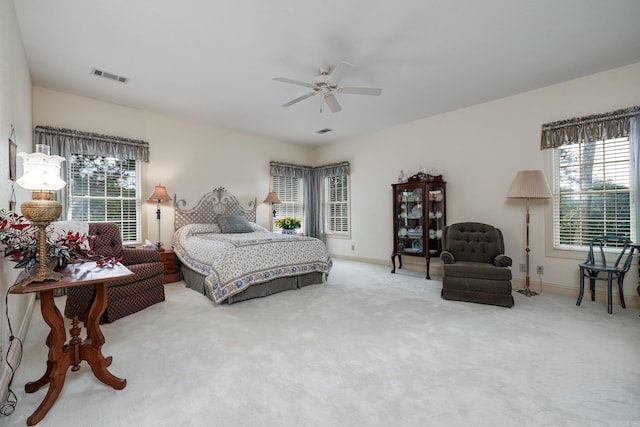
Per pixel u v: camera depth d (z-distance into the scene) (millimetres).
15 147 2389
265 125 5473
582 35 2721
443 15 2428
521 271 4098
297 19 2477
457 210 4727
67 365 1663
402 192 5105
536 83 3764
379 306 3285
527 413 1549
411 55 3055
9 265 2025
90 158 4211
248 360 2104
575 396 1689
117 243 3451
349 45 2867
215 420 1507
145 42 2814
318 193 6879
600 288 3512
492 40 2791
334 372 1950
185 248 4355
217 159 5520
